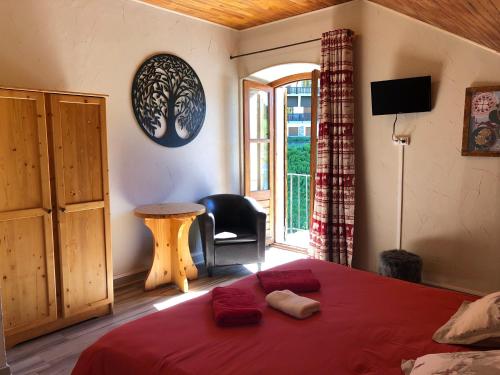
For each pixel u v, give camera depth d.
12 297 2.68
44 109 2.74
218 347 1.60
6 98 2.57
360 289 2.24
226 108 4.92
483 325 1.56
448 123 3.51
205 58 4.61
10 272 2.66
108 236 3.18
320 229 4.15
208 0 3.89
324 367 1.46
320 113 4.11
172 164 4.34
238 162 5.13
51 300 2.86
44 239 2.79
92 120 3.03
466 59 3.36
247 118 4.99
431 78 3.56
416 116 3.68
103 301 3.18
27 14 3.15
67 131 2.89
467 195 3.47
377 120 3.93
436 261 3.70
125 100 3.86
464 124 3.39
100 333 2.91
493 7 1.96
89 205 3.03
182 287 3.72
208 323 1.83
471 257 3.50
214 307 1.90
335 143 4.03
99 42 3.62
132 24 3.87
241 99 5.01
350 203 4.00
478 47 3.29
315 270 2.57
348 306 2.00
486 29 2.55
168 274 3.89
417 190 3.75
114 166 3.81
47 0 3.26
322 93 4.05
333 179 4.07
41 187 2.76
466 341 1.58
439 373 1.22
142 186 4.07
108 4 3.67
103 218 3.14
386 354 1.55
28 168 2.70
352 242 4.02
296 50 4.46
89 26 3.54
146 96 4.02
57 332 2.92
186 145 4.47
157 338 1.68
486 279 3.44
